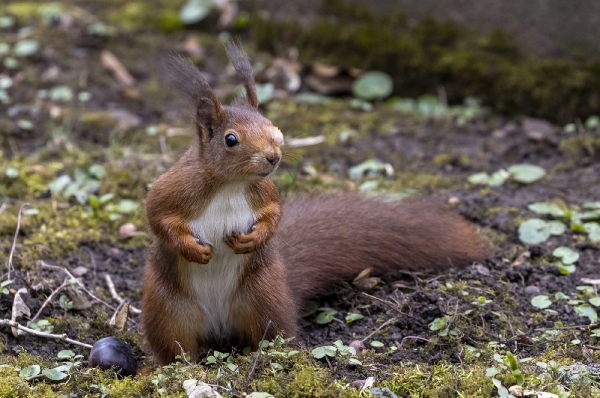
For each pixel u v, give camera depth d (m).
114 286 10.48
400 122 15.38
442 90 16.39
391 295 9.86
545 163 13.79
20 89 15.93
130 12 19.11
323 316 9.62
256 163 8.05
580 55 15.60
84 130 14.62
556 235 11.12
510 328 8.96
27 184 12.66
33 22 18.67
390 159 14.01
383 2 17.16
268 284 8.65
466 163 13.75
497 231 11.43
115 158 13.61
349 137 14.73
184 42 18.19
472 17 16.39
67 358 8.72
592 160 13.68
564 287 9.94
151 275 8.61
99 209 12.15
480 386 7.58
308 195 11.03
